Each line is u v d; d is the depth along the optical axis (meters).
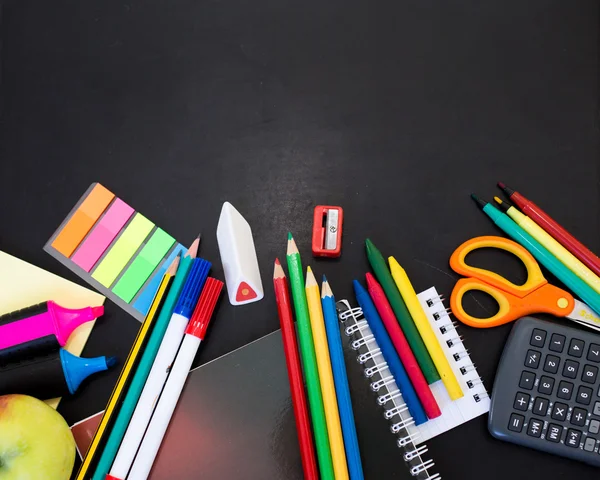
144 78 0.69
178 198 0.64
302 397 0.53
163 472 0.54
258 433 0.55
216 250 0.61
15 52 0.70
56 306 0.56
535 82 0.67
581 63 0.67
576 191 0.62
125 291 0.60
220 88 0.68
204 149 0.65
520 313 0.57
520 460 0.54
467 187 0.63
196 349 0.56
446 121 0.65
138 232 0.62
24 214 0.63
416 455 0.53
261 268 0.61
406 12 0.70
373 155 0.64
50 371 0.54
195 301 0.57
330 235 0.60
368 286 0.58
